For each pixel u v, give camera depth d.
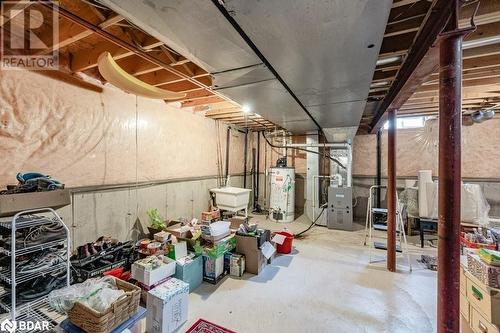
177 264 2.45
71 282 2.22
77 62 2.57
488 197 4.80
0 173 2.16
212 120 5.29
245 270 2.99
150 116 3.75
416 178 5.33
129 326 1.64
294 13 1.24
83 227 2.83
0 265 1.80
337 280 2.79
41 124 2.44
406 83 2.20
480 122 4.66
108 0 1.17
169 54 2.22
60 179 2.61
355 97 2.72
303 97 2.74
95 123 2.95
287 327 1.98
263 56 1.77
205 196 5.08
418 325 2.02
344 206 5.04
